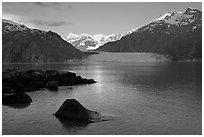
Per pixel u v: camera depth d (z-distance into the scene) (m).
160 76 73.38
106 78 70.12
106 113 27.47
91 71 99.19
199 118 25.50
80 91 44.81
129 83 56.97
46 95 40.12
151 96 38.75
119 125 23.12
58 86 51.84
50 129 22.14
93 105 31.97
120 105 31.89
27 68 115.56
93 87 50.59
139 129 22.12
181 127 22.72
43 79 50.56
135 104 32.44
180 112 27.95
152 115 26.66
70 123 23.69
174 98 36.75
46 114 26.92
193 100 35.00
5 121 24.55
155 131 21.64
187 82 57.09
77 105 25.69
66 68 119.19
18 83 44.22
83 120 24.39
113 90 45.94
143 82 58.50
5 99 32.88
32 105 31.88
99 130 21.88
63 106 26.27
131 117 25.78
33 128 22.47
